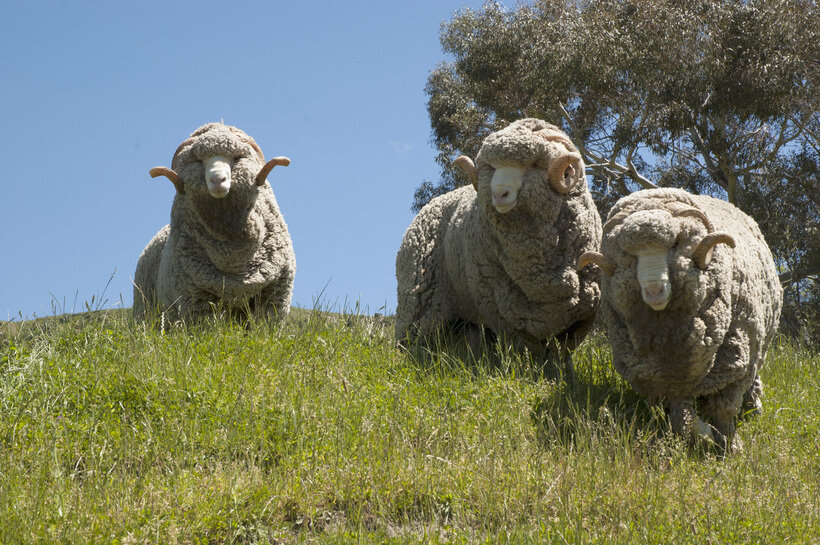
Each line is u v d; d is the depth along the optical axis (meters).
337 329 17.19
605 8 39.41
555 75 37.50
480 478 10.86
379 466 10.95
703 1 37.47
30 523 9.46
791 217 39.38
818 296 37.84
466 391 13.95
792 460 12.18
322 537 9.68
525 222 14.16
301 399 12.95
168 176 16.27
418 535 9.80
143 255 19.69
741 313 12.52
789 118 37.94
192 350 14.45
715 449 12.62
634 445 12.00
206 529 9.77
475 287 15.34
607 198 41.31
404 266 17.05
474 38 43.34
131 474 11.02
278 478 10.79
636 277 11.93
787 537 9.86
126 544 9.26
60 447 11.34
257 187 16.52
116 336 15.04
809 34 37.25
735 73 36.31
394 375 14.75
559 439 12.30
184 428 11.86
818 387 16.19
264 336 15.82
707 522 10.10
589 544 9.53
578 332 15.18
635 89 37.41
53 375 13.10
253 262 16.77
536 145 13.96
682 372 12.13
